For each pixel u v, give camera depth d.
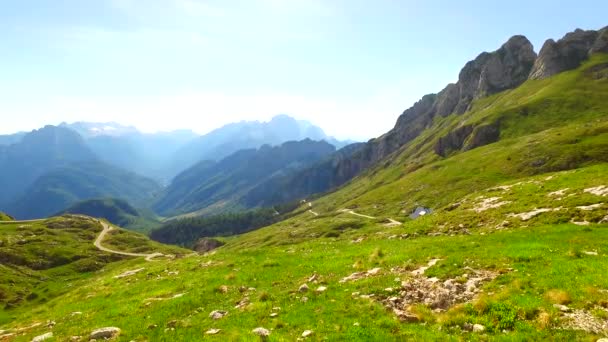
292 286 30.27
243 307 26.53
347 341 19.09
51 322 31.50
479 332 18.48
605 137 145.88
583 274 22.73
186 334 22.88
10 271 144.75
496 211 57.06
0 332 31.69
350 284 27.61
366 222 156.75
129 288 40.16
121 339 23.48
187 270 45.81
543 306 19.61
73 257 169.38
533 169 142.62
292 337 20.36
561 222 44.47
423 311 21.27
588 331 17.20
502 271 25.33
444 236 48.00
